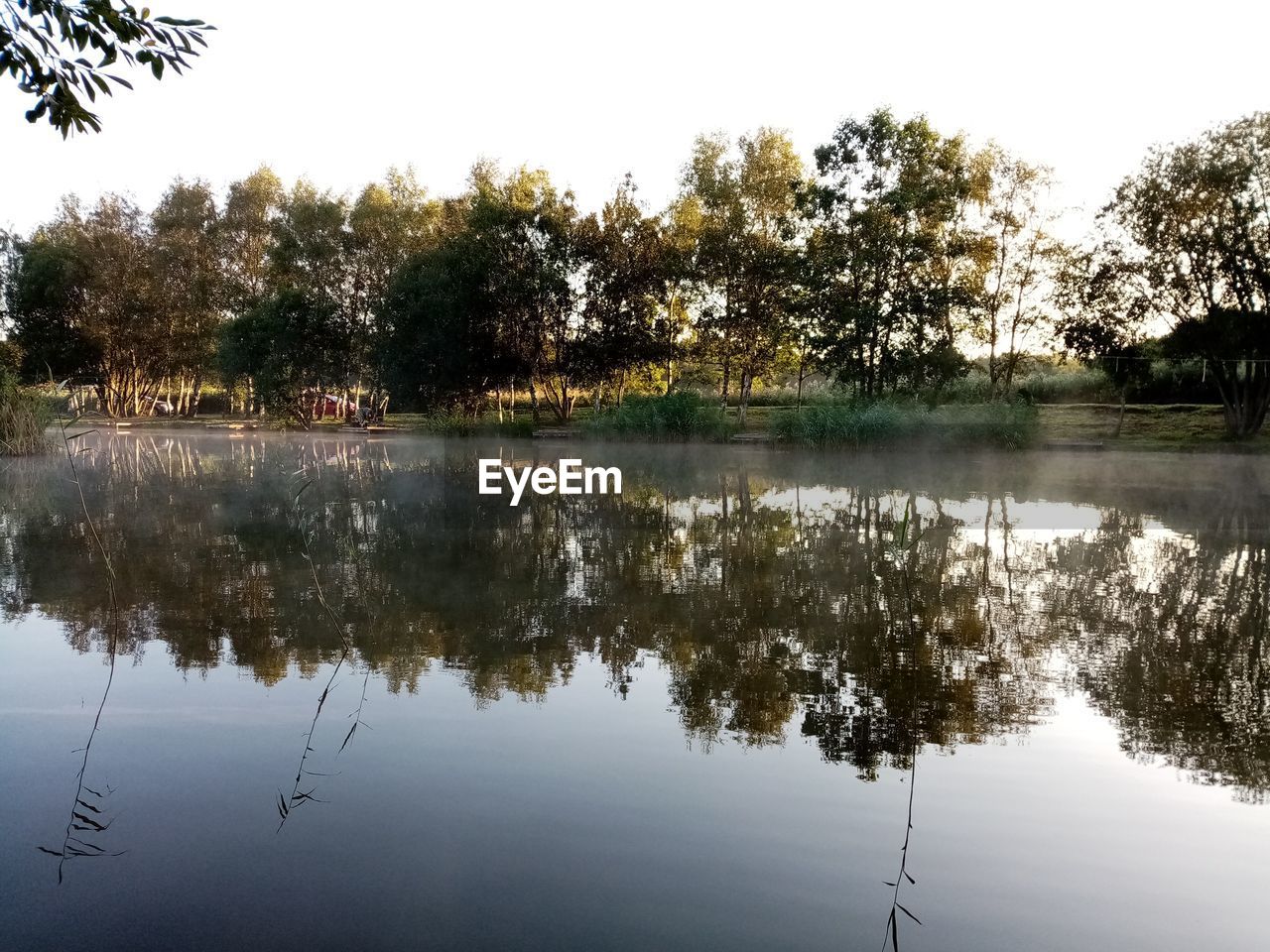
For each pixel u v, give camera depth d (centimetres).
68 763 311
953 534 871
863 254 2461
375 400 3656
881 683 403
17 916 215
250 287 4134
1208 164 2125
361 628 496
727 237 2809
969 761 317
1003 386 2828
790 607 550
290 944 203
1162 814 278
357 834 260
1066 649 459
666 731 343
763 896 228
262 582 623
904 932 212
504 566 688
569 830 264
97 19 365
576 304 2983
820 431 2255
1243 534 873
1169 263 2230
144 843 254
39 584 614
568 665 427
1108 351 2316
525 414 3822
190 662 430
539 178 3105
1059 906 226
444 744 329
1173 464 1845
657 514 1030
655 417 2567
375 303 3328
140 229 4134
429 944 204
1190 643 473
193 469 1688
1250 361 2222
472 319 2894
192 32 389
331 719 354
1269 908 225
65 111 381
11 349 3981
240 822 268
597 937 207
